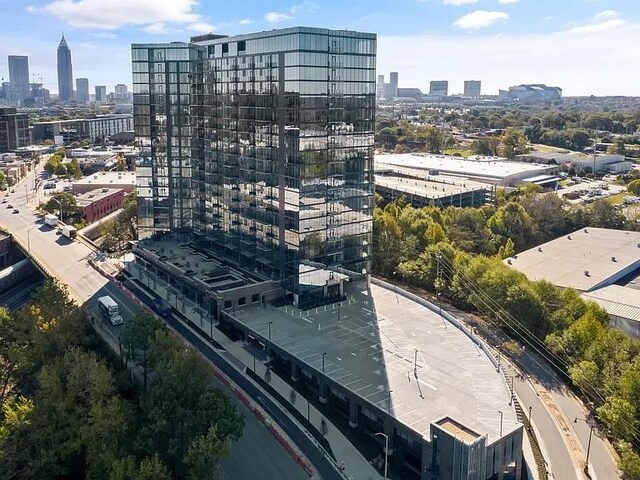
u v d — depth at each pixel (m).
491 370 99.88
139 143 173.00
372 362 103.00
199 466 74.88
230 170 149.62
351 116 131.12
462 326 116.56
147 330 99.75
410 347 109.06
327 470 83.81
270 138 131.62
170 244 172.88
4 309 115.81
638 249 177.50
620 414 89.94
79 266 174.62
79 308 117.19
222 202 155.88
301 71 121.19
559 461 87.88
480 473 75.62
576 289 145.75
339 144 130.00
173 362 88.94
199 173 167.12
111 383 92.62
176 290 150.75
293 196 126.81
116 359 110.75
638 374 93.44
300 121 122.62
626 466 80.81
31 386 103.00
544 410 101.38
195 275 142.62
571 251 176.88
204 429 79.94
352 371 99.69
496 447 77.62
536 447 90.94
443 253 153.25
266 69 130.62
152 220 177.00
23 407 84.62
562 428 96.19
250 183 141.62
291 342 111.56
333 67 126.12
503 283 133.25
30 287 182.88
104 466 77.69
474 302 136.75
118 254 188.50
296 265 128.88
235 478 81.81
